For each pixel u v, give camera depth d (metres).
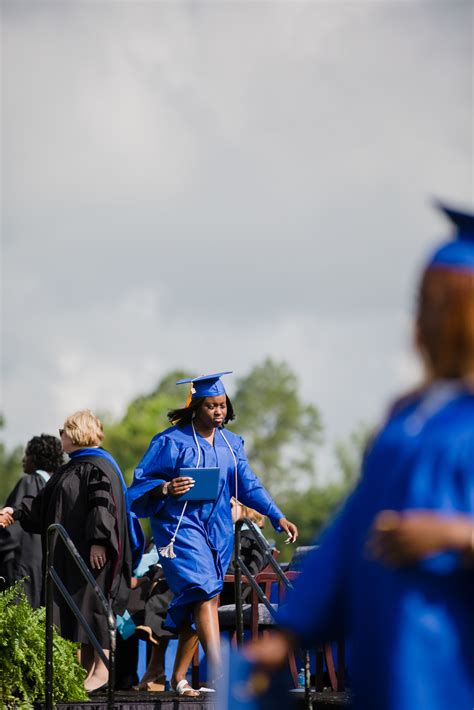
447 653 3.63
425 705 3.56
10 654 11.07
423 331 3.95
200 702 11.27
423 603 3.68
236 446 12.38
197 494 11.72
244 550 13.59
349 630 4.02
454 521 3.60
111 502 12.67
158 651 14.27
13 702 10.88
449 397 3.85
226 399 12.26
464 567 3.66
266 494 12.27
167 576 11.77
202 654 15.59
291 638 4.09
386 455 3.90
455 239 4.02
